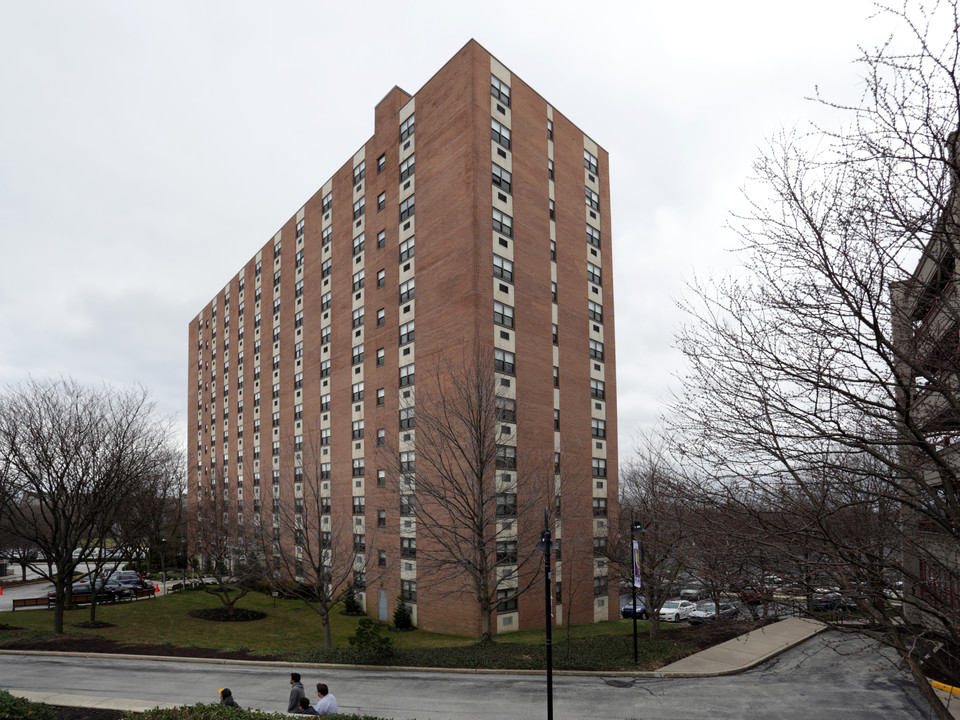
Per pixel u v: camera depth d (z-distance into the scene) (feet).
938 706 25.36
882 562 26.91
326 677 65.62
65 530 89.40
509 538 100.17
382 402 124.06
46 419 92.48
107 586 139.03
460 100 110.01
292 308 169.99
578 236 129.29
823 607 29.22
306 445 153.48
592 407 126.52
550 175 123.54
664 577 87.45
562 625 109.09
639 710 54.08
